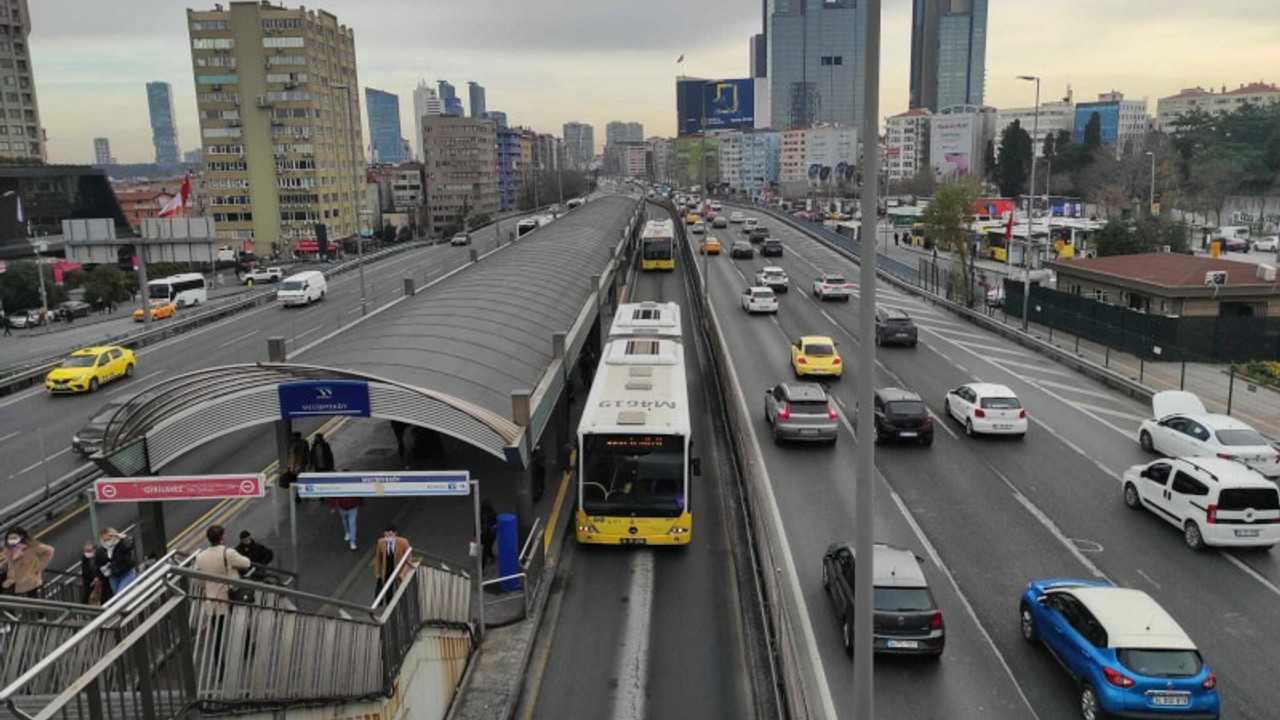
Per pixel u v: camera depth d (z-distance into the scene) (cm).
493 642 1541
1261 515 1839
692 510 2172
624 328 2828
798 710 1149
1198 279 4166
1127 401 3180
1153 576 1769
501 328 2442
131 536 1966
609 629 1593
